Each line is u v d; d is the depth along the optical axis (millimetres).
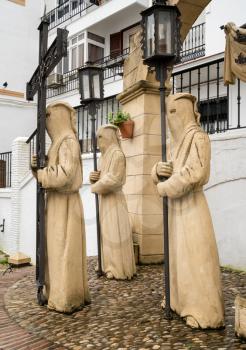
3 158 14891
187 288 3906
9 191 12289
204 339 3537
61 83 20531
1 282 6586
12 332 3961
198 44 15617
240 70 6066
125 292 5301
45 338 3779
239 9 11477
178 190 3867
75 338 3730
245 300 3523
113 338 3672
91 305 4742
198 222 3910
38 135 4918
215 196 6871
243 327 3508
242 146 6496
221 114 10984
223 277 6020
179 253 3996
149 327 3900
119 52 19516
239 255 6562
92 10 19609
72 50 20656
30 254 10625
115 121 7598
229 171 6656
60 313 4477
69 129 4801
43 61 4762
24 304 4871
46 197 4773
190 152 3906
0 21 18688
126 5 17875
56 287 4551
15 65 19000
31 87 5660
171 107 4109
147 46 4207
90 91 6688
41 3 20000
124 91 7902
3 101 18328
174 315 4211
